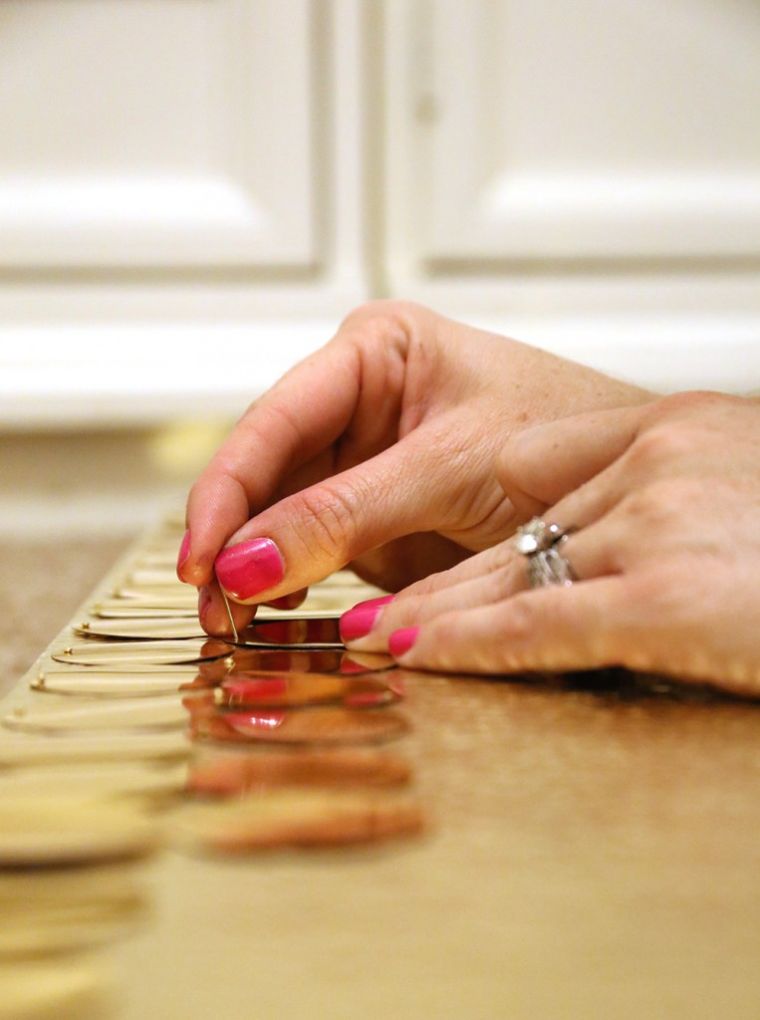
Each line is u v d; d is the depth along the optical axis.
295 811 0.28
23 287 1.11
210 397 1.09
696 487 0.35
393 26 1.12
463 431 0.43
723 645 0.34
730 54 1.15
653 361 1.16
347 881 0.26
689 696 0.35
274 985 0.21
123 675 0.37
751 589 0.34
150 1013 0.20
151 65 1.10
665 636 0.34
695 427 0.36
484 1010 0.21
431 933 0.24
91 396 1.08
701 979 0.22
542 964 0.22
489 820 0.28
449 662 0.37
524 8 1.13
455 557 0.48
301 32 1.09
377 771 0.30
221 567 0.40
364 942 0.23
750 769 0.30
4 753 0.31
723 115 1.16
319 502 0.41
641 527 0.35
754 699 0.35
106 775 0.29
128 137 1.10
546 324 1.17
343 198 1.13
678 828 0.28
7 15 1.07
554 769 0.30
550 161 1.16
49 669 0.37
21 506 1.13
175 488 1.14
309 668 0.37
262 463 0.43
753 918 0.25
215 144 1.11
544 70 1.14
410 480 0.42
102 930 0.24
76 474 1.13
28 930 0.24
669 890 0.26
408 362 0.46
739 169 1.18
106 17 1.08
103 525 1.14
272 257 1.12
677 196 1.17
